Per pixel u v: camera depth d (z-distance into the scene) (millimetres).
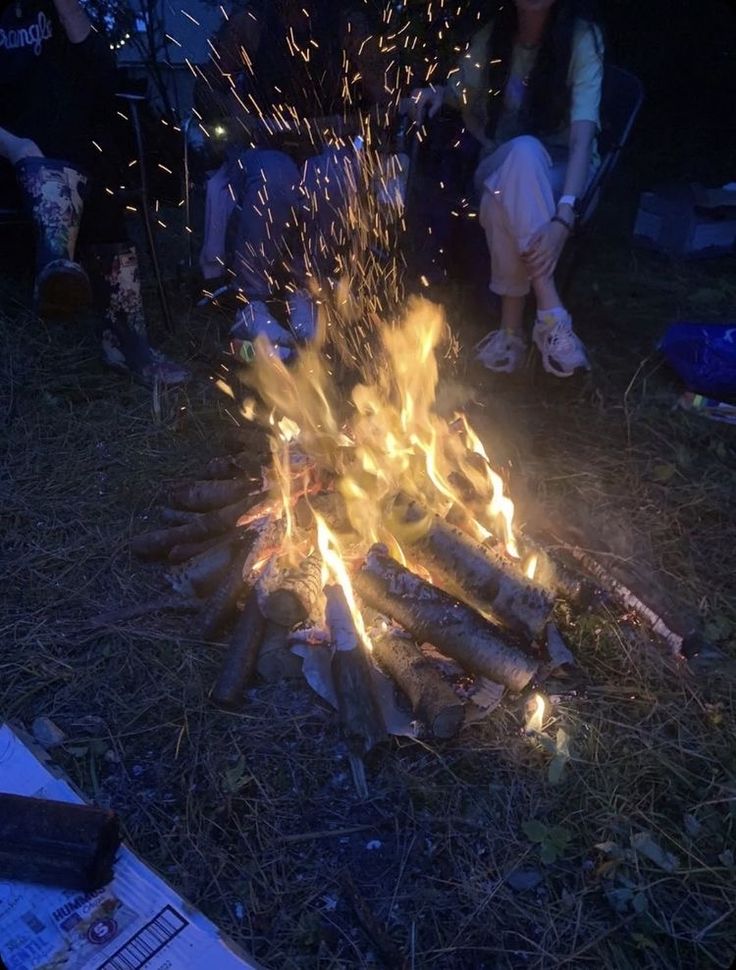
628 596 2287
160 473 2850
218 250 3545
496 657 2000
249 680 2117
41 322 3514
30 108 3146
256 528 2248
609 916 1685
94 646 2223
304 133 3367
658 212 4668
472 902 1697
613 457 2994
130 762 1944
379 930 1641
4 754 1909
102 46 3227
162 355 3338
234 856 1773
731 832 1826
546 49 3160
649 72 5621
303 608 2066
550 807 1854
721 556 2582
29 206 2939
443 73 3561
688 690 2113
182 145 4434
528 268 3113
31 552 2510
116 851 1736
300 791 1881
